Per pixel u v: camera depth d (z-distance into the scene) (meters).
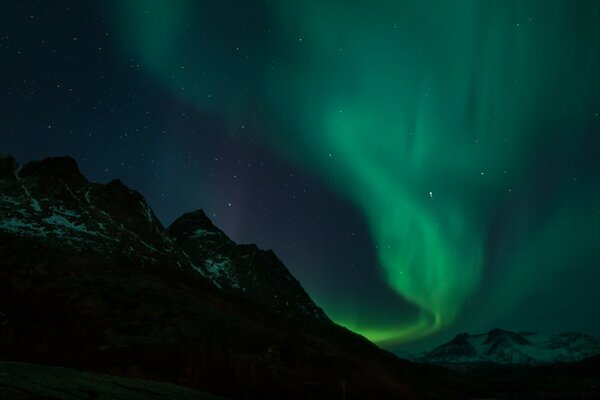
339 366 74.06
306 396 57.00
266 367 60.03
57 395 24.77
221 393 50.59
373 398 65.25
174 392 38.84
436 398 86.19
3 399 21.66
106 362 51.59
